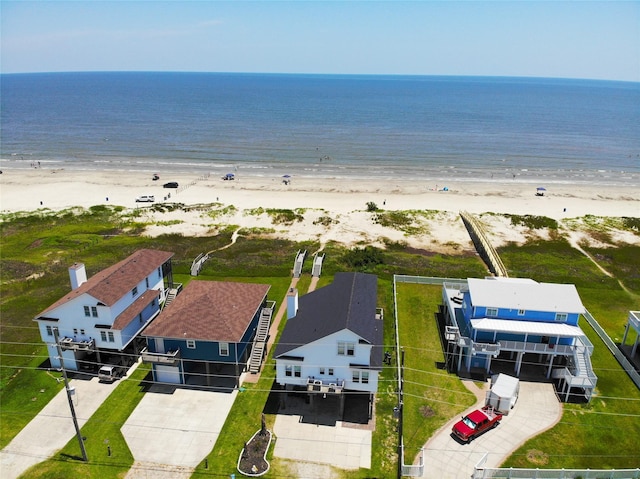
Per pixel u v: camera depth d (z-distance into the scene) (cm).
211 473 3322
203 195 10750
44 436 3659
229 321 4175
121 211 9188
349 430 3712
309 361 3738
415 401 4019
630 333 5125
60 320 4259
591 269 6756
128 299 4519
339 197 10694
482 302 4294
